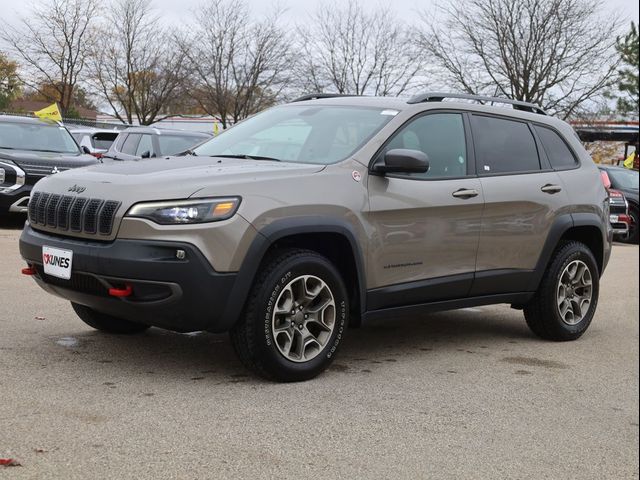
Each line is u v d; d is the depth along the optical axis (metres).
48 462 3.42
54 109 18.97
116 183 4.63
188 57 34.50
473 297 5.91
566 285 6.56
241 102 34.56
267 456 3.65
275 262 4.71
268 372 4.74
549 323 6.46
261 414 4.22
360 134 5.42
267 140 5.69
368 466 3.62
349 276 5.16
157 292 4.44
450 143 5.82
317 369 4.92
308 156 5.33
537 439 4.14
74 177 4.94
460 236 5.69
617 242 17.38
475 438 4.09
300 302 4.85
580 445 4.10
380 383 4.98
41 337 5.62
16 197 12.04
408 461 3.71
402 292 5.36
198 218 4.44
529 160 6.39
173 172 4.75
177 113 37.16
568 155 6.80
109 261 4.44
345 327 5.05
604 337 6.88
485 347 6.21
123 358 5.20
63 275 4.70
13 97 37.19
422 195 5.43
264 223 4.60
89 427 3.87
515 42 30.52
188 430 3.92
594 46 29.80
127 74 35.09
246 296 4.59
